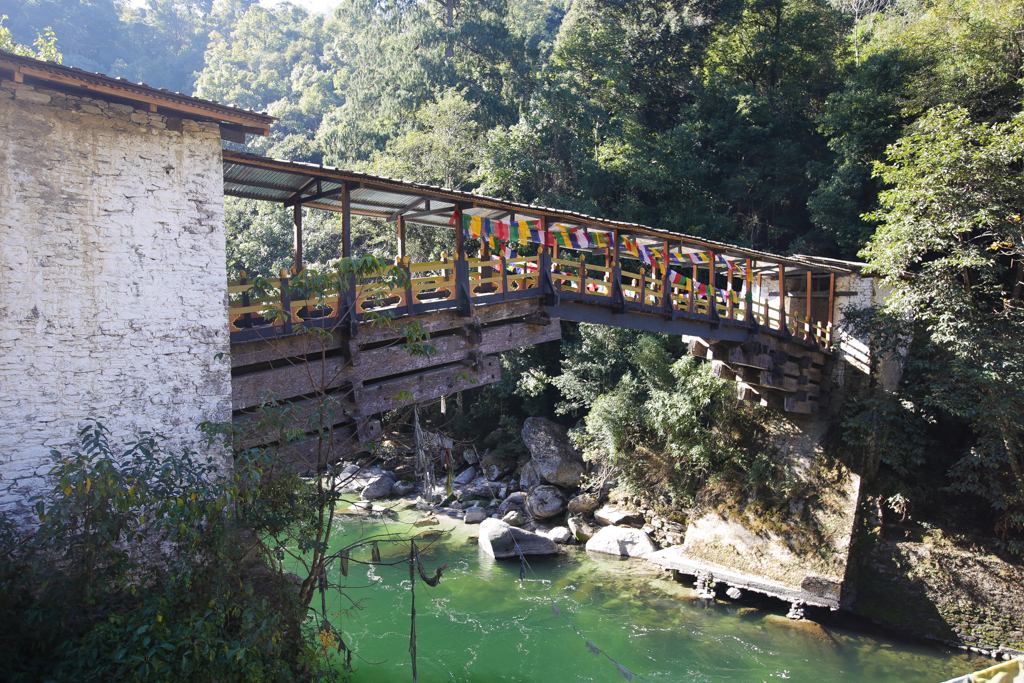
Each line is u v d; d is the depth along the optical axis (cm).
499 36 3195
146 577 714
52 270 695
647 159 2677
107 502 644
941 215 1534
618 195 2778
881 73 2430
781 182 2884
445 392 1031
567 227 1227
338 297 888
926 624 1398
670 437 1834
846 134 2464
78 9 6106
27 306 682
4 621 620
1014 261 1834
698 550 1609
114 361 726
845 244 2364
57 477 686
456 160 2650
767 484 1695
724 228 2572
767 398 1691
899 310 1623
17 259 677
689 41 3350
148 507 687
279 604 753
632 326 1359
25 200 681
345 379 905
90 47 6041
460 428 2623
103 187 722
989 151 1452
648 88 3297
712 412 1884
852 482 1617
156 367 750
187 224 774
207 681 645
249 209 2927
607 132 2722
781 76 3238
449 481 1007
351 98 3275
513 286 1186
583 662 1209
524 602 1443
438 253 2430
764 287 2117
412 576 845
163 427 752
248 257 2664
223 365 793
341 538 1767
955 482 1525
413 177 2573
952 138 1526
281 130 4509
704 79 3284
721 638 1334
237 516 740
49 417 692
